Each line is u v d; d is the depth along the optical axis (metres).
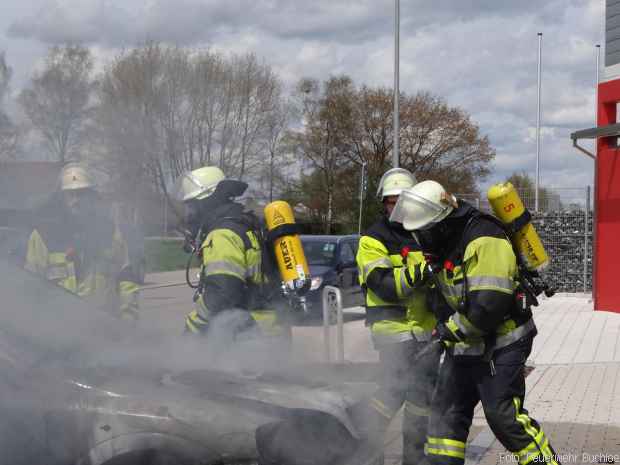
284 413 3.32
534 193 18.69
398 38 22.80
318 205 51.75
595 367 8.90
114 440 3.24
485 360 3.97
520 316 4.00
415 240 4.57
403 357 4.60
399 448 5.11
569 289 18.42
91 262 5.30
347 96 53.75
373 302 4.71
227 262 4.17
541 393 7.46
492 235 3.90
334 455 3.38
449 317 4.24
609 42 14.53
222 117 27.98
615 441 5.67
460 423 4.14
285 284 4.37
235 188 4.36
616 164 14.15
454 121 54.38
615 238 14.30
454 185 53.53
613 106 14.71
